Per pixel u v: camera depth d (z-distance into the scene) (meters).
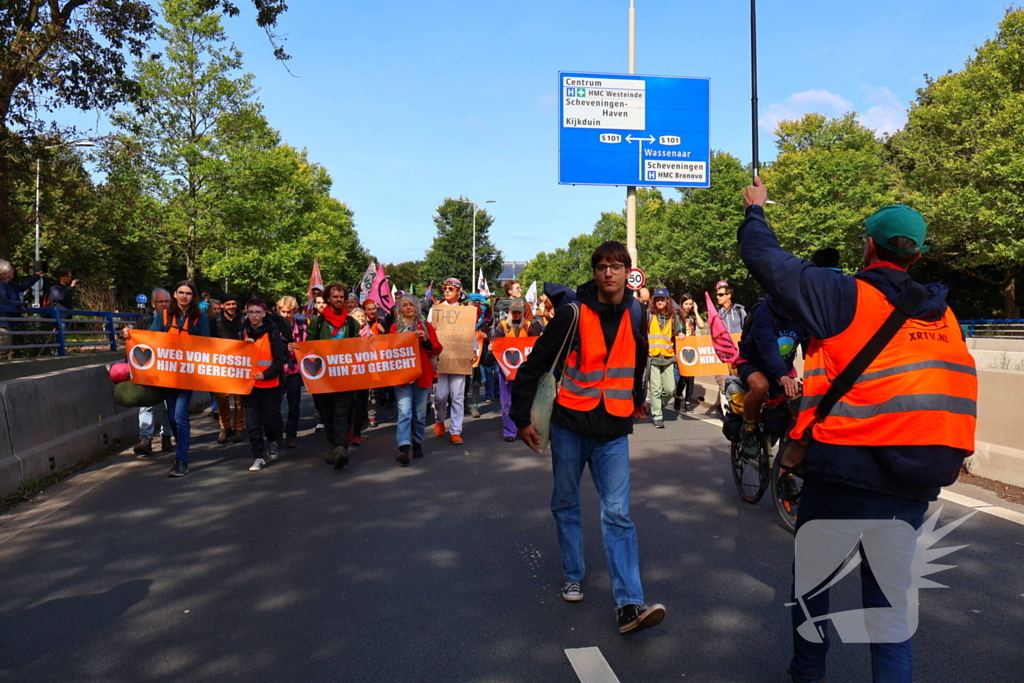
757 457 5.84
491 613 4.00
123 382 7.89
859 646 3.54
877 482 2.56
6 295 11.73
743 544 5.07
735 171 54.34
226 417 9.45
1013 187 33.88
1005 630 3.65
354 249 76.38
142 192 35.03
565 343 3.90
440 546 5.12
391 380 7.80
